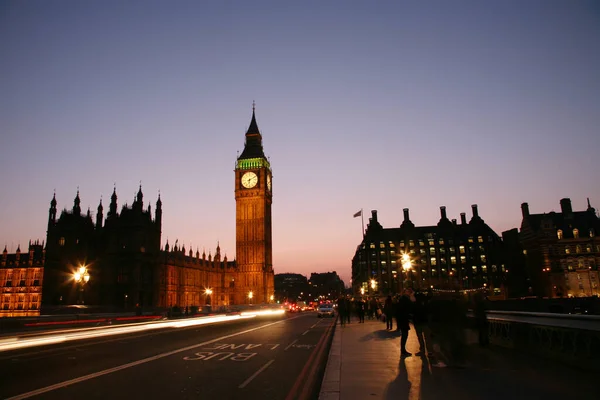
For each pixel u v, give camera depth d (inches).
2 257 4751.5
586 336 532.4
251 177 6776.6
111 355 787.4
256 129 7101.4
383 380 490.0
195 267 5871.1
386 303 1246.3
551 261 4293.8
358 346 828.0
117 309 2829.7
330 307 2760.8
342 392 432.1
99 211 4697.3
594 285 4188.0
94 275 4352.9
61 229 4259.4
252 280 6505.9
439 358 649.0
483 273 5615.2
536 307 2161.7
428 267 5713.6
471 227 5866.1
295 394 463.5
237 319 2433.6
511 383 466.9
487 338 768.3
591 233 4281.5
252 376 571.2
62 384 517.7
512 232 5285.4
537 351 657.6
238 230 6692.9
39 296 4517.7
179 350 864.3
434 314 625.0
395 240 5910.4
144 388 497.0
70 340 1057.5
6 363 692.7
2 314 4557.1
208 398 450.9
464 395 415.5
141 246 4446.4
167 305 5034.5
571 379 485.1
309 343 1002.7
